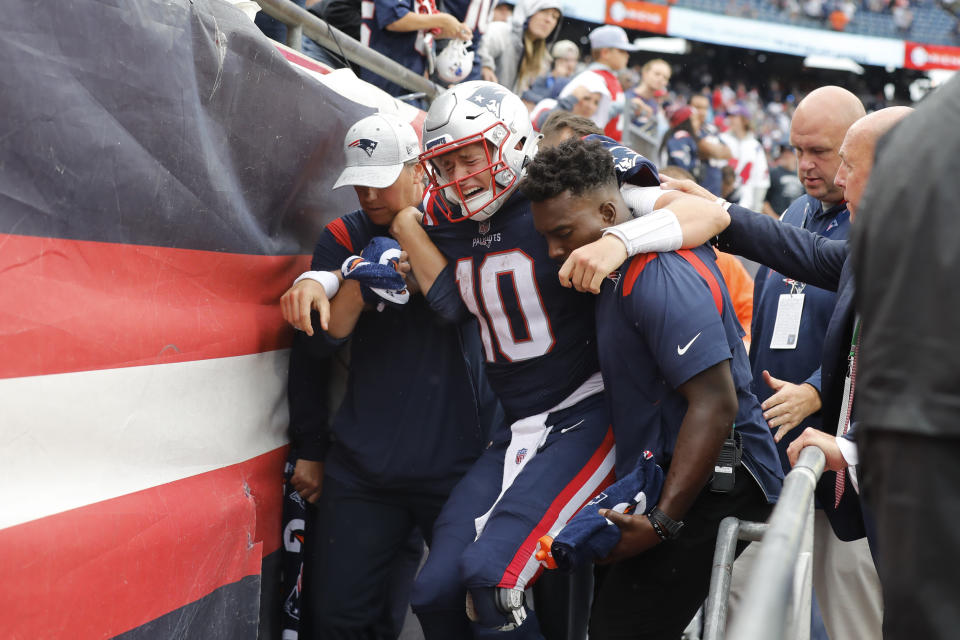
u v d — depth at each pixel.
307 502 8.55
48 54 5.25
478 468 7.70
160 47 6.11
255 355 7.55
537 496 6.95
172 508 6.26
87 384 5.59
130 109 5.89
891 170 3.69
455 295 7.82
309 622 8.41
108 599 5.61
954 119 3.62
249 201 7.38
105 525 5.59
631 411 6.90
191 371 6.64
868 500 3.81
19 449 5.12
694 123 26.75
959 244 3.44
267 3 8.80
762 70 56.38
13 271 5.07
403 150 7.96
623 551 6.49
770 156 52.19
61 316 5.37
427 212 7.98
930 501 3.43
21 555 4.96
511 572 6.66
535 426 7.49
